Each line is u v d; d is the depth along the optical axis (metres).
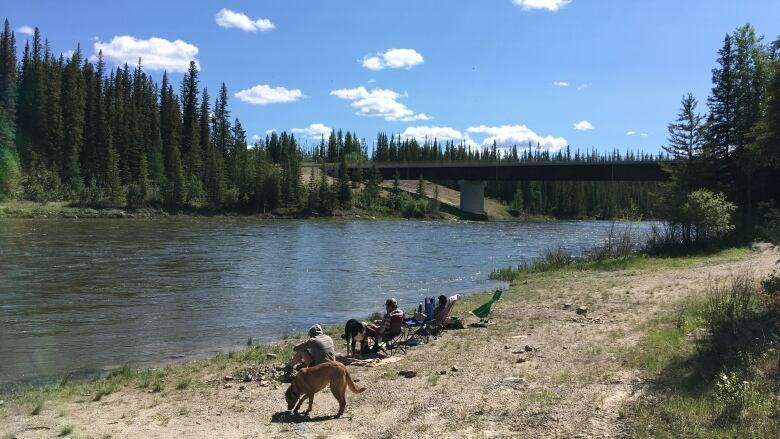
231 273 29.61
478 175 107.94
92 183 82.50
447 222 97.38
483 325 14.90
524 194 144.75
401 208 107.88
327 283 26.53
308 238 55.34
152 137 109.75
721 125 46.66
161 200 88.81
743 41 46.31
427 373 10.28
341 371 8.10
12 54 90.88
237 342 14.91
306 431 7.44
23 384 11.05
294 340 14.75
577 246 47.66
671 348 10.50
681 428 6.50
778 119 16.92
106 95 112.44
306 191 102.81
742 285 14.93
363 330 12.13
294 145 128.00
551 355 11.09
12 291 22.98
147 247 42.34
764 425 6.28
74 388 10.34
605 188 147.25
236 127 129.88
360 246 47.34
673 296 17.66
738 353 8.84
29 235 49.22
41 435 7.58
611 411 7.41
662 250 32.94
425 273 30.42
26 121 84.38
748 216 40.00
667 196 39.91
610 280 22.81
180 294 22.89
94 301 21.05
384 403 8.55
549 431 6.86
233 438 7.27
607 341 12.00
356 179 119.62
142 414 8.62
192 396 9.60
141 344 14.65
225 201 94.19
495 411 7.78
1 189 71.38
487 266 33.78
